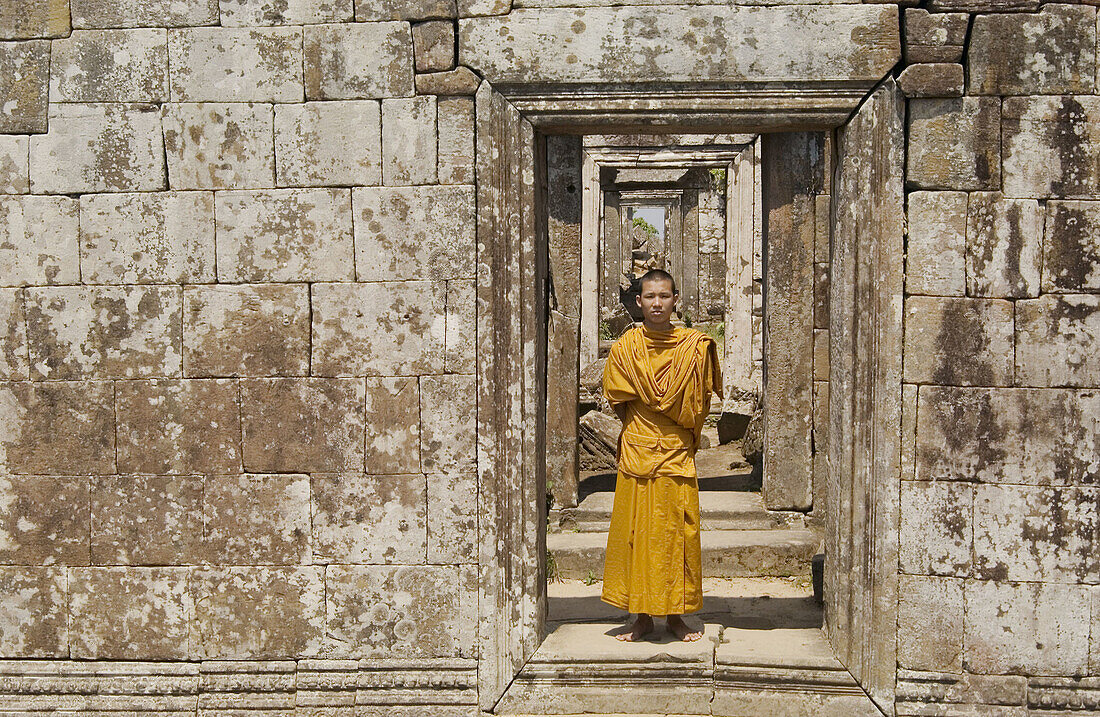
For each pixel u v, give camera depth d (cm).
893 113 492
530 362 519
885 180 494
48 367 525
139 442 525
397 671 525
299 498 522
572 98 502
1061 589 498
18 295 524
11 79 516
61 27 512
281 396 520
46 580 533
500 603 520
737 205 1263
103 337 523
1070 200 489
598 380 1294
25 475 530
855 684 516
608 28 496
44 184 520
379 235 512
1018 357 494
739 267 1265
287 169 511
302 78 508
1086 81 484
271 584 525
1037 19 483
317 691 525
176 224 517
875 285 499
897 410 500
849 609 519
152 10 509
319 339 516
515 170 507
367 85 506
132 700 531
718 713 523
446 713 522
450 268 511
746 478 969
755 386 1186
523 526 524
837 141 518
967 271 495
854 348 509
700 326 2200
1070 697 499
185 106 511
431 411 516
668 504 535
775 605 646
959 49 486
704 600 659
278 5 506
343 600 524
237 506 524
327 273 514
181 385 522
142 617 530
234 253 516
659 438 536
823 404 795
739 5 493
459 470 516
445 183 508
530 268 516
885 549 505
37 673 534
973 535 501
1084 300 491
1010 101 487
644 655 529
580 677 527
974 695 505
